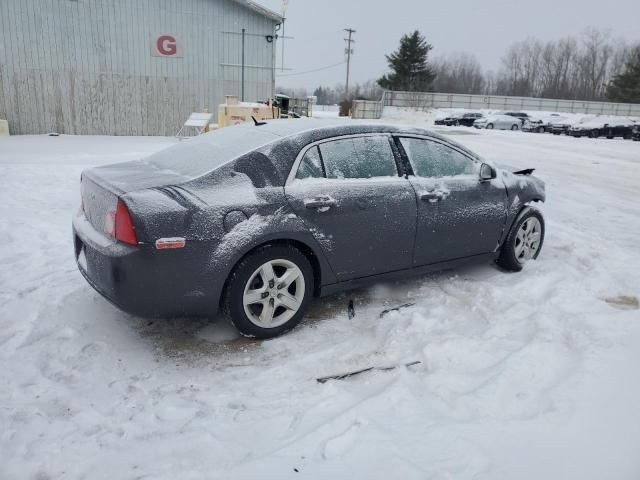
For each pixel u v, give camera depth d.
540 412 2.76
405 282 4.85
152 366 3.35
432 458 2.42
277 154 3.70
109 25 20.05
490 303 4.25
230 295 3.51
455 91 95.38
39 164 10.62
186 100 21.64
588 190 10.41
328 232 3.82
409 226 4.23
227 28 21.42
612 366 3.15
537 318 3.79
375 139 4.18
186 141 4.50
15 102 19.59
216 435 2.64
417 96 51.00
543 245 6.06
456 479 2.29
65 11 19.45
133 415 2.82
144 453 2.50
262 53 22.14
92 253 3.47
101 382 3.15
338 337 3.78
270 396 3.02
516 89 94.31
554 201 9.14
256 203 3.52
